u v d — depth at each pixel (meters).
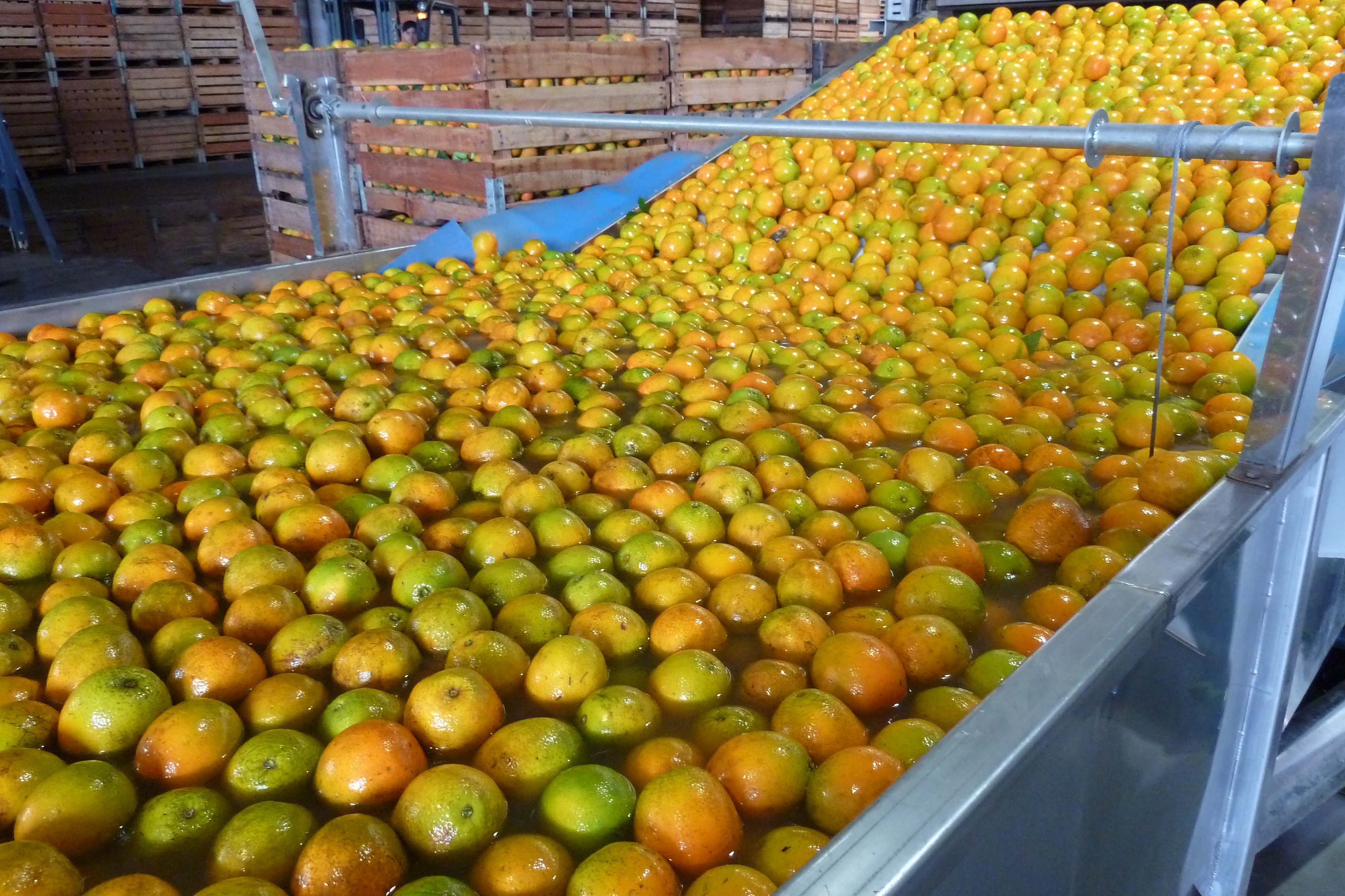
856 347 3.72
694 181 5.91
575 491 2.50
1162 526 2.18
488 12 13.47
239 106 16.91
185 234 11.95
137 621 1.91
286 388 3.19
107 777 1.44
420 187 7.36
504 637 1.78
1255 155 2.01
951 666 1.78
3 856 1.26
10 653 1.81
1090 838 1.62
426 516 2.40
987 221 4.61
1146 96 5.31
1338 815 3.49
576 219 5.88
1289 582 2.28
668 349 3.79
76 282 9.91
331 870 1.29
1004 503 2.45
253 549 2.03
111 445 2.68
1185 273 3.94
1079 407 3.04
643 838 1.40
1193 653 1.88
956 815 1.08
